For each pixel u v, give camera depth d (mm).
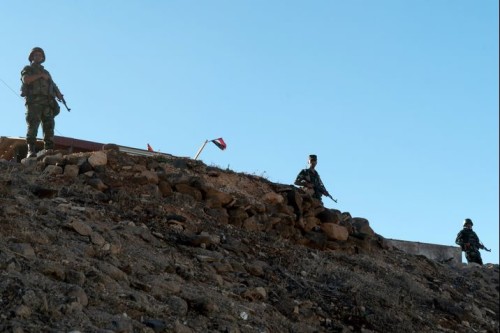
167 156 15211
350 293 12344
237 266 11625
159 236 11547
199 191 13812
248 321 9719
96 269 9109
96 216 11234
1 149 17094
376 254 15820
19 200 10734
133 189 13055
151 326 8328
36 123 14422
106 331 7734
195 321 9086
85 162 13016
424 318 12867
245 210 14062
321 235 14891
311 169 16469
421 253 19062
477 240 19578
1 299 7645
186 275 10414
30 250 8883
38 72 14609
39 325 7469
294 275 12469
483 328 13711
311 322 10875
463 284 16375
